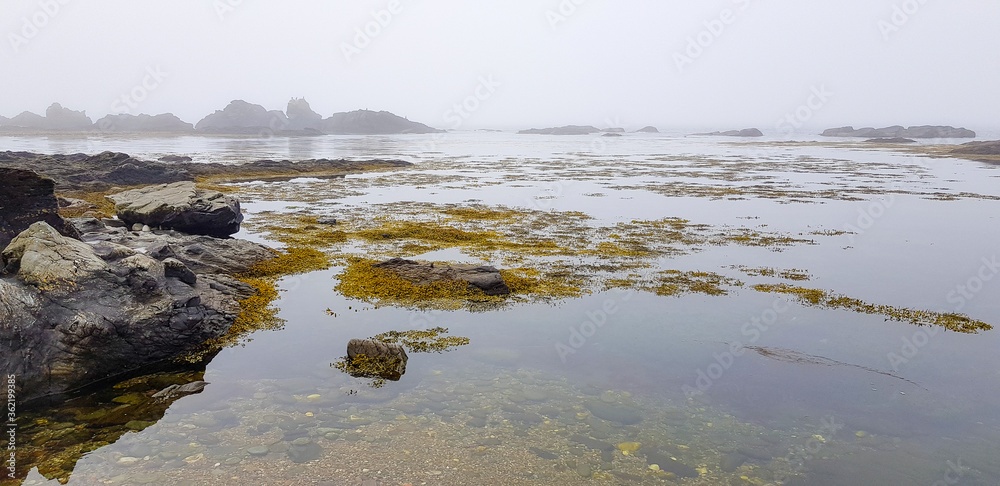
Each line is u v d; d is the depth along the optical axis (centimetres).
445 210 3981
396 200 4544
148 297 1455
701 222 3519
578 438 1041
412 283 2020
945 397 1228
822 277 2216
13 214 1603
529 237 3002
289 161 7194
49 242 1423
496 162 9088
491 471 927
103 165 5384
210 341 1488
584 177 6631
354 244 2753
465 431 1056
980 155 10175
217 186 5356
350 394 1208
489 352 1444
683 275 2227
